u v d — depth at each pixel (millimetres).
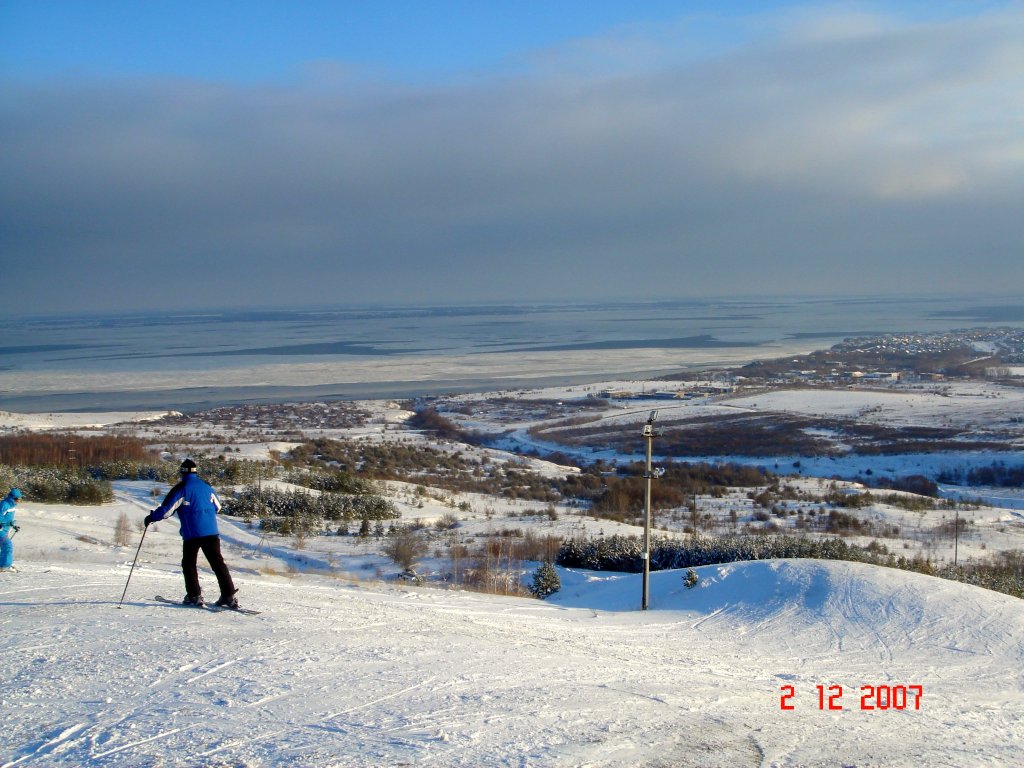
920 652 11898
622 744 5402
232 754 4691
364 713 5637
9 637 7297
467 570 21391
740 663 10438
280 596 11039
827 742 6109
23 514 24328
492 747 5078
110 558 16781
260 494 32156
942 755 6059
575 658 8680
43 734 4957
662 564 24000
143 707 5504
